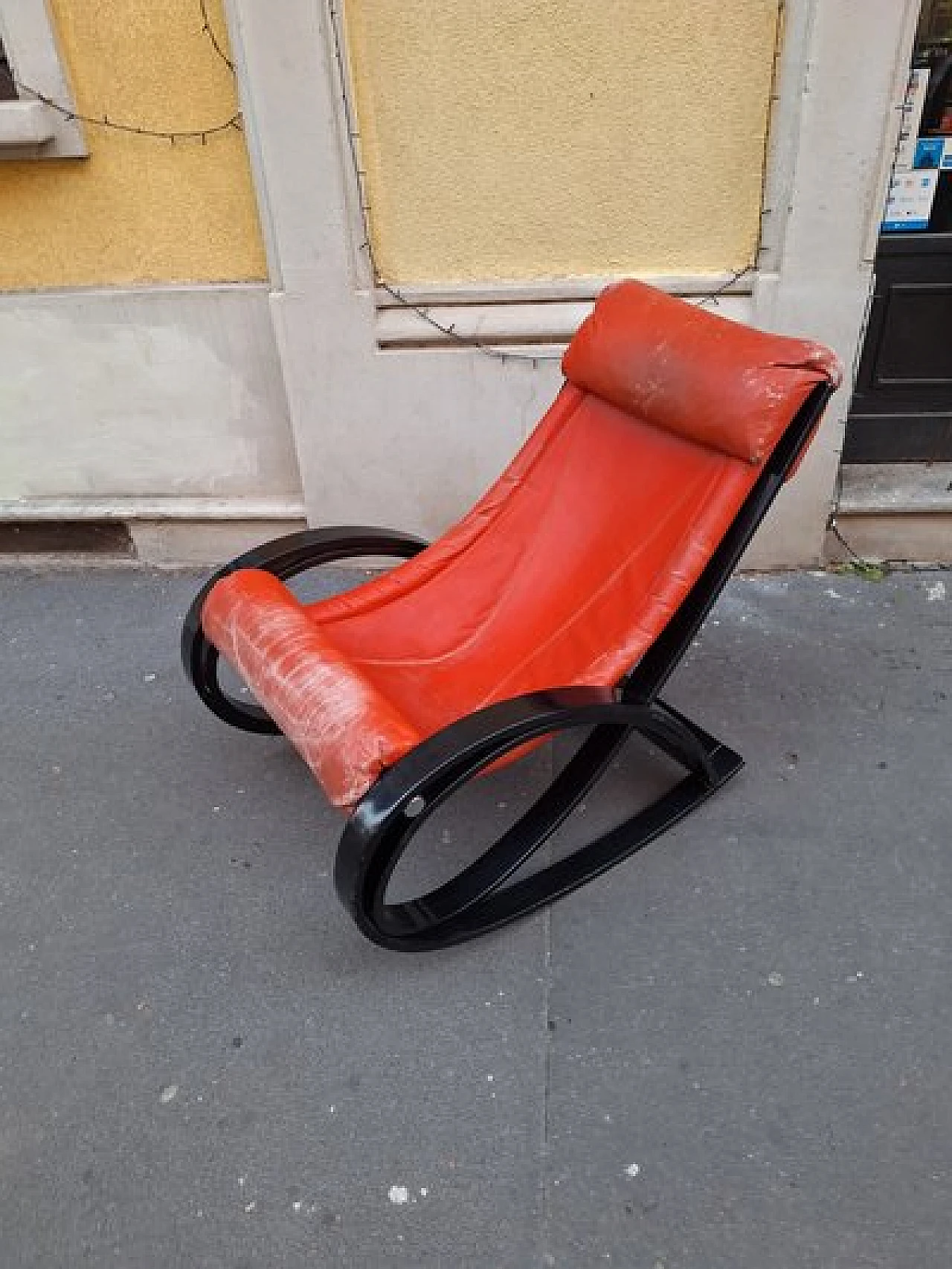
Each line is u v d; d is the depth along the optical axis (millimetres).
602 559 2123
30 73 2453
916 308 2744
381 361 2738
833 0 2125
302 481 3033
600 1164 1587
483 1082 1721
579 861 2082
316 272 2613
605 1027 1790
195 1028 1848
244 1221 1552
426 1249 1498
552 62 2346
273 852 2215
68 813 2361
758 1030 1763
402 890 2092
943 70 2416
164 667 2838
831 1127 1609
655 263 2617
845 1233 1474
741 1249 1466
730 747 2377
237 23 2277
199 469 3127
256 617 1938
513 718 1683
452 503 2984
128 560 3355
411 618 2260
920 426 2967
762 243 2496
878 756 2326
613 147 2451
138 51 2430
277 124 2402
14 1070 1795
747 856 2098
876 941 1903
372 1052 1782
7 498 3262
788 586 2943
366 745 1630
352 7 2307
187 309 2805
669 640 1922
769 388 1766
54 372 2977
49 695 2762
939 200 2590
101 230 2730
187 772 2459
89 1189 1610
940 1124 1601
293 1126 1677
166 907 2100
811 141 2301
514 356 2688
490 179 2525
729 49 2291
